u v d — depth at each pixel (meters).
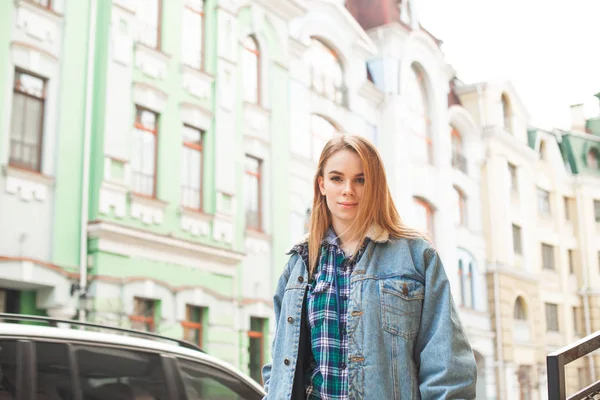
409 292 2.13
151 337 4.04
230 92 15.34
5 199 10.61
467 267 24.95
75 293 11.36
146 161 13.16
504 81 28.84
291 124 17.56
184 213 13.60
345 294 2.18
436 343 2.08
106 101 12.23
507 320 26.22
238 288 14.84
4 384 2.94
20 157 11.05
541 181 31.70
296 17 17.86
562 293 31.50
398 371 2.07
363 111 20.89
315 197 2.36
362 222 2.22
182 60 14.34
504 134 27.80
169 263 13.10
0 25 10.84
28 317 3.29
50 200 11.29
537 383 27.34
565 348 3.34
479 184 26.83
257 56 16.78
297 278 2.29
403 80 22.27
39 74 11.42
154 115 13.48
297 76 18.06
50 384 3.11
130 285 12.16
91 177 12.01
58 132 11.57
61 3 11.97
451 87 28.05
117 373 3.45
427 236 2.27
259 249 15.56
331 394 2.10
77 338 3.34
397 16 23.14
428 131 24.14
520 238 28.81
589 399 3.79
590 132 38.12
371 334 2.08
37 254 10.95
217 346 13.94
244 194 15.58
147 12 13.67
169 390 3.68
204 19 15.19
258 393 4.26
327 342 2.14
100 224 11.65
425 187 22.97
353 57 20.67
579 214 33.66
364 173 2.22
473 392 2.08
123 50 12.76
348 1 23.12
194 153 14.38
